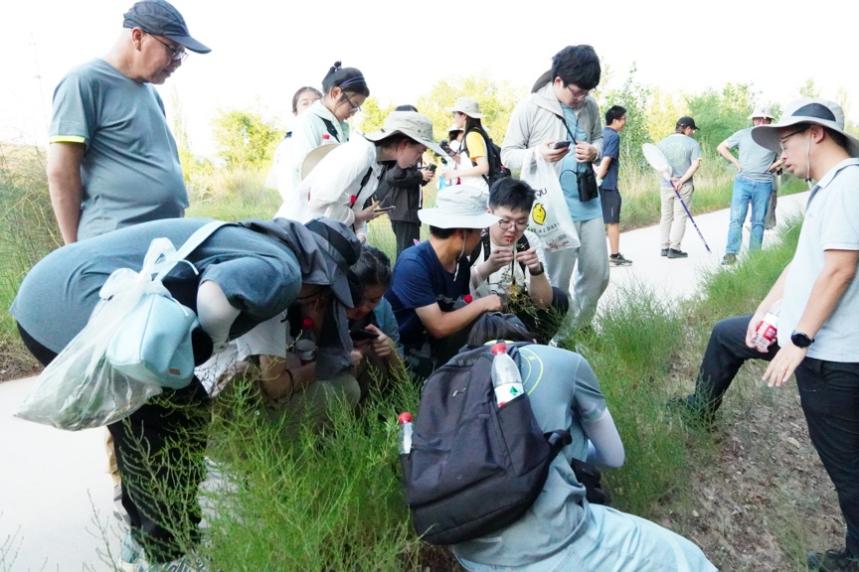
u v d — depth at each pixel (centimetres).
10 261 570
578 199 514
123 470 261
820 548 349
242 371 270
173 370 218
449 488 232
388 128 557
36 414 221
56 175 307
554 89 507
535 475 229
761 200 903
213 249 247
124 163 321
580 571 238
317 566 229
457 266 404
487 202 410
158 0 319
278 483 252
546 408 252
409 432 262
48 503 337
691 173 971
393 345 348
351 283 312
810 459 426
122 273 227
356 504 268
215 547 233
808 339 290
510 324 317
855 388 296
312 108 491
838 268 282
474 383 254
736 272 688
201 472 259
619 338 473
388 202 572
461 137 738
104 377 219
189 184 1501
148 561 252
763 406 477
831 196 285
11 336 506
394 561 252
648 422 378
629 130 1833
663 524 347
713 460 405
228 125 1952
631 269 897
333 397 307
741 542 350
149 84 337
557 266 507
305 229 278
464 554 252
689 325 586
